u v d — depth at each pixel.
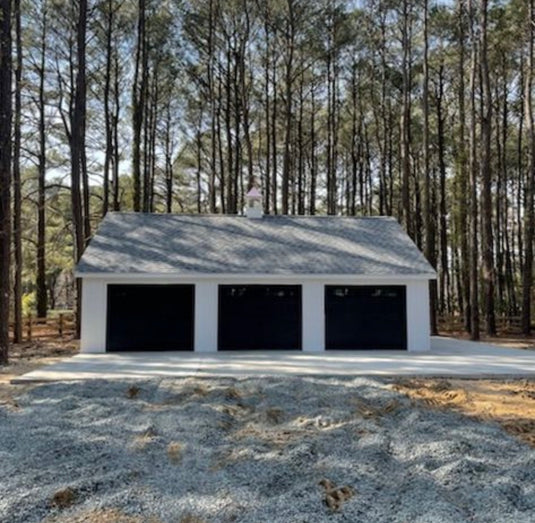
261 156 31.67
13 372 11.15
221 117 28.09
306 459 5.70
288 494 4.85
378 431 6.64
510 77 25.64
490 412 7.74
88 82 23.64
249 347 14.83
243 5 24.16
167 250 15.61
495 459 5.73
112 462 5.56
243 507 4.56
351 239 16.95
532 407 8.02
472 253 18.94
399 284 15.14
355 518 4.38
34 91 22.44
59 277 45.44
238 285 14.92
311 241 16.70
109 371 10.60
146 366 11.30
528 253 21.25
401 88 26.31
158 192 32.09
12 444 6.12
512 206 33.31
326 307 15.02
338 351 14.53
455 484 5.09
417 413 7.41
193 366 11.29
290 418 7.35
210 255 15.47
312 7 24.11
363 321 15.05
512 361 12.13
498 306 28.42
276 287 15.05
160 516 4.41
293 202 31.27
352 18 24.88
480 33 19.84
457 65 24.45
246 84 26.66
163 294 14.75
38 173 23.86
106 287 14.54
